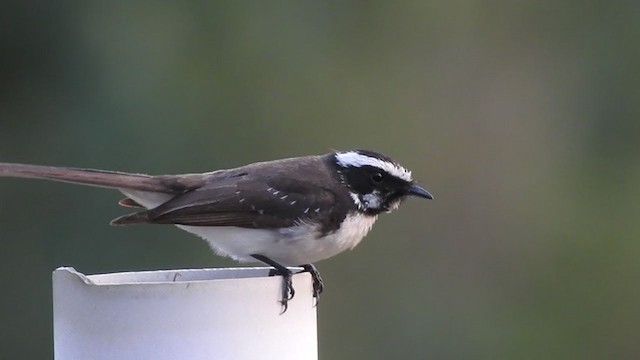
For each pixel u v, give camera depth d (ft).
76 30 50.75
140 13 51.26
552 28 58.65
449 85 57.21
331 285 53.16
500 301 55.11
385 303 53.67
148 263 49.24
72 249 49.80
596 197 57.26
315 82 54.29
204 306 20.35
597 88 58.29
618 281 55.98
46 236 49.78
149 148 50.16
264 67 53.26
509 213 56.54
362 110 55.57
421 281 54.39
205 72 51.93
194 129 51.08
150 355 20.24
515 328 54.65
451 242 55.26
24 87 50.67
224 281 20.49
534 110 57.82
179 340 20.26
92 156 50.03
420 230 54.85
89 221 49.85
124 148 50.01
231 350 20.51
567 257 56.08
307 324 21.80
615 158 57.88
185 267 48.98
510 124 57.67
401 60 56.85
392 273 53.98
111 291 20.31
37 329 50.31
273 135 53.16
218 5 52.31
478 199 56.39
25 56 50.75
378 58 56.39
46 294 50.14
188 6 51.83
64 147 50.21
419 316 53.78
